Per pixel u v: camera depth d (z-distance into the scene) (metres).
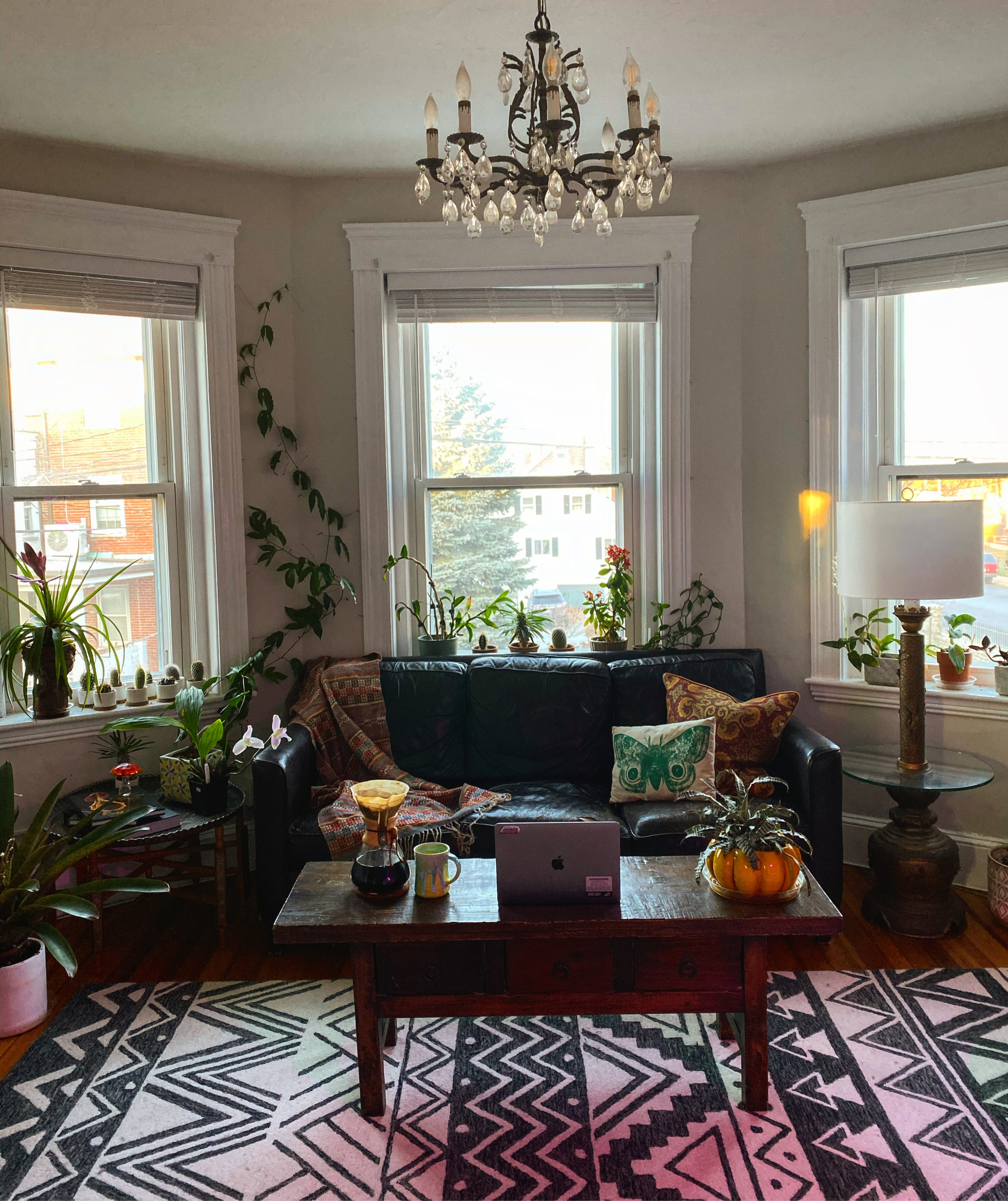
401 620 4.02
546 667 3.62
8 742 3.35
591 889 2.20
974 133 3.37
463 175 1.93
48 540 3.56
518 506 4.04
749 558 3.89
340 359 3.83
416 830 2.99
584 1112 2.22
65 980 2.92
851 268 3.64
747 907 2.18
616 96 3.07
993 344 3.52
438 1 2.43
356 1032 2.54
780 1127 2.15
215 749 3.33
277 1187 1.99
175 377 3.72
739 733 3.29
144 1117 2.23
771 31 2.64
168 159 3.53
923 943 3.06
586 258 3.79
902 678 3.16
